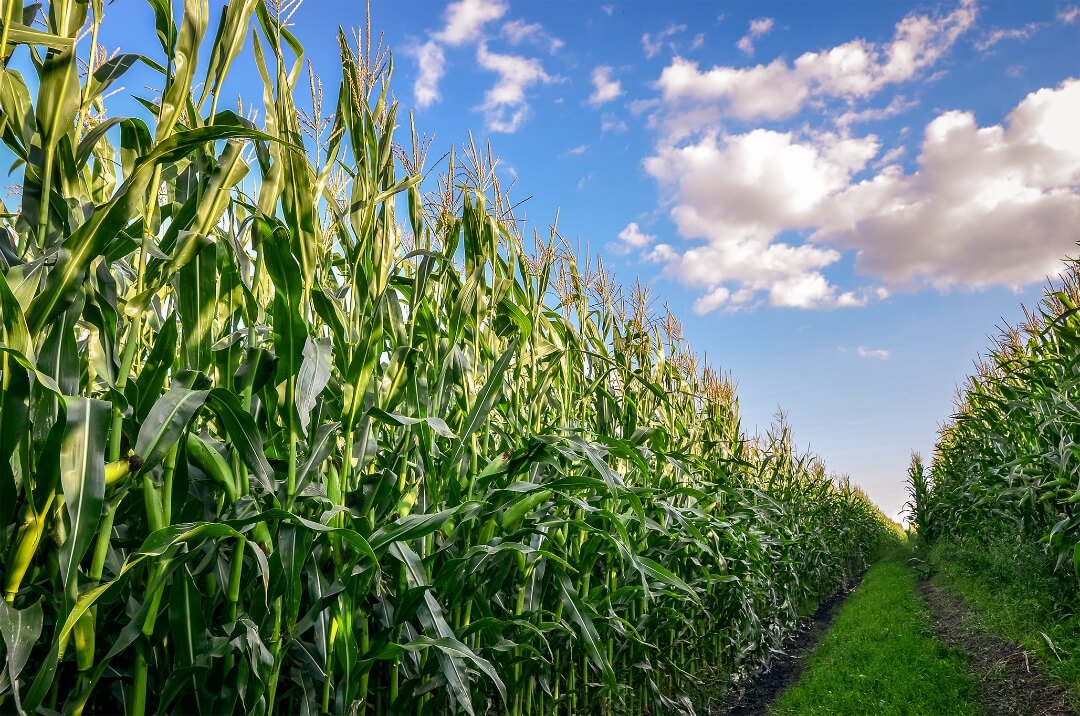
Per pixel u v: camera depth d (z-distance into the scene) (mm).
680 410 6465
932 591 10109
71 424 1649
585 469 4102
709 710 5605
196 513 2297
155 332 2553
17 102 2021
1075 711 4215
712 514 6180
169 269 2027
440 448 3564
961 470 10750
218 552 2301
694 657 5992
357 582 2482
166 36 2162
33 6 2074
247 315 2395
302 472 2287
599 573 4594
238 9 2193
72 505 1607
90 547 1980
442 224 3617
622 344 5297
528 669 3467
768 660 7102
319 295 2506
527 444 3295
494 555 3145
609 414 4875
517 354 3844
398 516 2936
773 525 6754
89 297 1899
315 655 2488
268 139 1928
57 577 1790
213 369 2291
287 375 2229
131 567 1758
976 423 8406
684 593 5168
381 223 2783
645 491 4051
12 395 1642
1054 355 6641
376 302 2590
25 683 2031
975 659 6086
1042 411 6535
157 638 2102
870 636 7469
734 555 5941
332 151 2609
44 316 1740
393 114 2760
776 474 10008
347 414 2531
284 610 2295
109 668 2068
